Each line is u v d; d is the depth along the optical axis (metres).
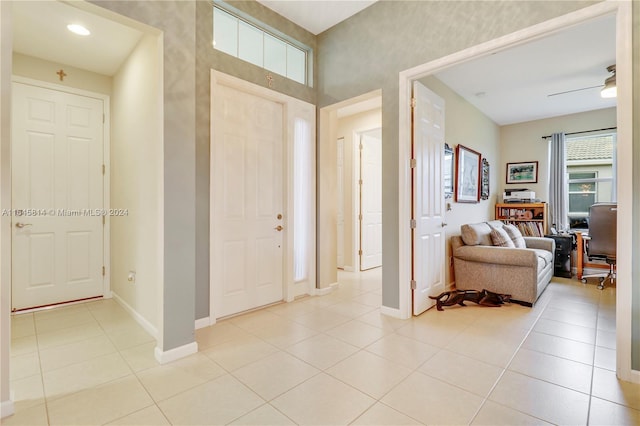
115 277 3.46
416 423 1.52
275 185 3.42
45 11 2.32
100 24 2.48
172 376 1.94
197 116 2.69
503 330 2.67
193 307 2.26
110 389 1.80
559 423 1.51
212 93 2.78
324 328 2.72
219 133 2.87
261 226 3.27
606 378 1.91
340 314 3.08
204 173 2.75
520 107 4.98
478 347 2.34
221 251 2.91
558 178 5.32
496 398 1.71
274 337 2.53
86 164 3.40
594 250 4.17
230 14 3.04
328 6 3.21
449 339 2.48
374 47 3.16
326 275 3.84
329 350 2.29
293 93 3.52
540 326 2.75
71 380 1.89
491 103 4.81
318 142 3.77
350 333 2.61
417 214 2.97
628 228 1.82
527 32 2.20
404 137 2.90
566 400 1.69
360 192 5.27
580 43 3.12
